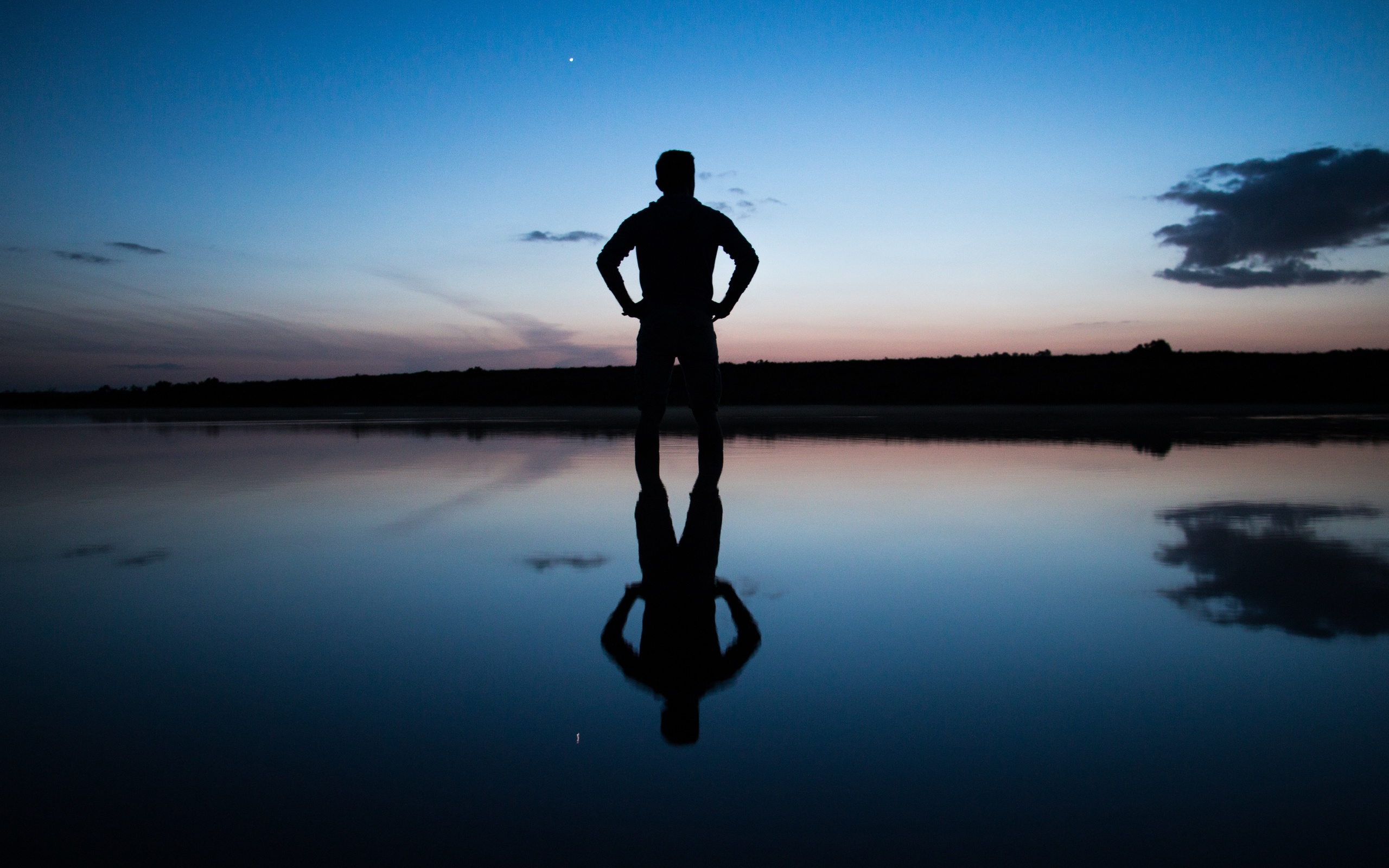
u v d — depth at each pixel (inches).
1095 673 51.0
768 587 72.7
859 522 105.3
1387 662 52.7
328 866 31.4
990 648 55.8
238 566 81.4
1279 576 75.8
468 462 181.9
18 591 71.4
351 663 53.3
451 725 43.7
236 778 38.0
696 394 136.6
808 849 32.3
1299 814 34.8
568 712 45.4
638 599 68.9
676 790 36.9
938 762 39.4
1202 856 31.9
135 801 36.0
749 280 136.8
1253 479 145.6
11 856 31.9
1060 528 99.8
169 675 51.3
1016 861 31.6
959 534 96.7
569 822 34.3
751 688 48.7
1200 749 40.7
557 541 93.5
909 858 31.8
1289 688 48.5
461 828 33.9
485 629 60.6
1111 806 35.4
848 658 54.2
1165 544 91.3
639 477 140.8
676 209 132.5
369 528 101.6
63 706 46.3
